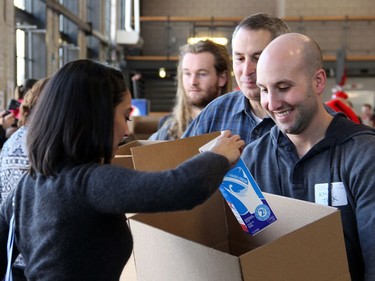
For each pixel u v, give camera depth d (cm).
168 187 79
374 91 1094
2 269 101
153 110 1163
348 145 109
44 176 91
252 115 159
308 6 1051
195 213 117
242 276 77
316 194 112
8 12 451
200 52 207
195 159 84
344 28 1045
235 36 146
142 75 1146
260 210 101
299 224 104
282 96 107
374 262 99
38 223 89
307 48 107
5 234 100
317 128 113
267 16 143
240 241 122
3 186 176
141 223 95
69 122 88
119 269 92
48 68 581
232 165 91
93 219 87
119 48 1006
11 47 461
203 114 173
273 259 81
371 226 100
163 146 121
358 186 104
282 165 121
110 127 90
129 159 135
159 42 1137
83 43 759
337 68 962
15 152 175
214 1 1171
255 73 142
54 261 87
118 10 996
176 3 1177
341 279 92
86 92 89
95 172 85
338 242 91
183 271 88
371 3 1046
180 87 223
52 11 596
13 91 462
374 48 1052
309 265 86
